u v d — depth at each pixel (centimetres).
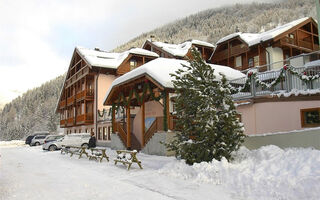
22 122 11512
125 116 2381
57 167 1364
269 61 3247
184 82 1096
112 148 2272
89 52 3653
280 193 665
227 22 15325
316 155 797
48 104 12044
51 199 736
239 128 1033
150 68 1656
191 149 1034
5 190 852
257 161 947
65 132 4569
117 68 3331
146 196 750
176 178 966
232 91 1614
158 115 2034
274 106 1413
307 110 1296
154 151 1695
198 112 1023
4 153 2450
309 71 1397
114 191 813
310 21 3438
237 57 3772
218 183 839
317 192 610
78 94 3653
